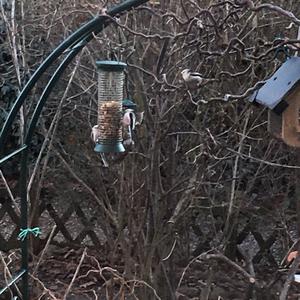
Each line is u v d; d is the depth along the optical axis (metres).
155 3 7.36
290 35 8.18
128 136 6.73
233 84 7.86
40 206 10.69
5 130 6.09
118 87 6.64
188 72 5.85
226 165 8.77
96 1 9.32
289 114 5.05
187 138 8.19
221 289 8.95
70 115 9.91
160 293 7.97
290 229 9.88
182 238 8.90
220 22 6.41
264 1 8.39
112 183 8.82
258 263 10.09
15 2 9.59
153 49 7.55
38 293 8.79
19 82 9.11
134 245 8.30
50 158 11.00
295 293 8.88
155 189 7.68
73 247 10.79
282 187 9.63
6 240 11.56
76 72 8.96
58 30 9.76
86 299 9.16
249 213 9.60
